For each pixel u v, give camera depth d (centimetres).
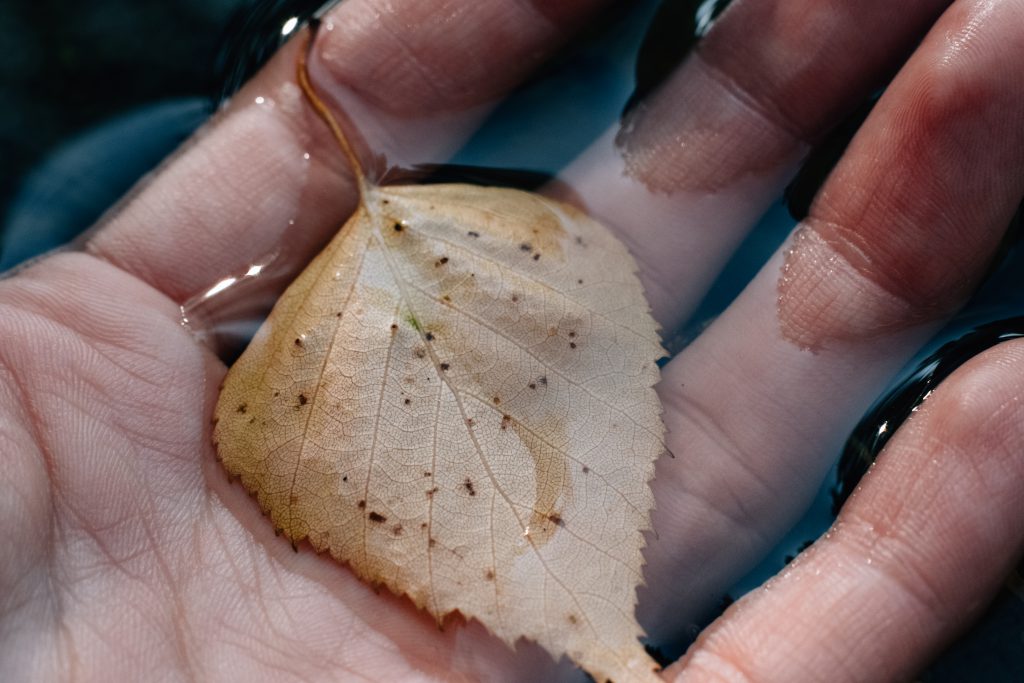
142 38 21
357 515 17
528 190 20
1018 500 17
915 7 19
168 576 17
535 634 17
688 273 19
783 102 19
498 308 18
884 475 17
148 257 19
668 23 20
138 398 18
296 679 17
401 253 18
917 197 18
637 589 17
